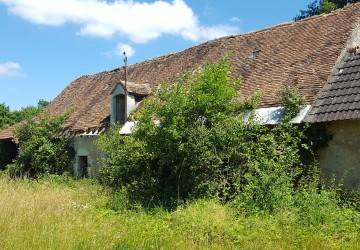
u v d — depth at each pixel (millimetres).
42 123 21578
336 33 14641
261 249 7332
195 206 10305
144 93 18844
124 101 18594
